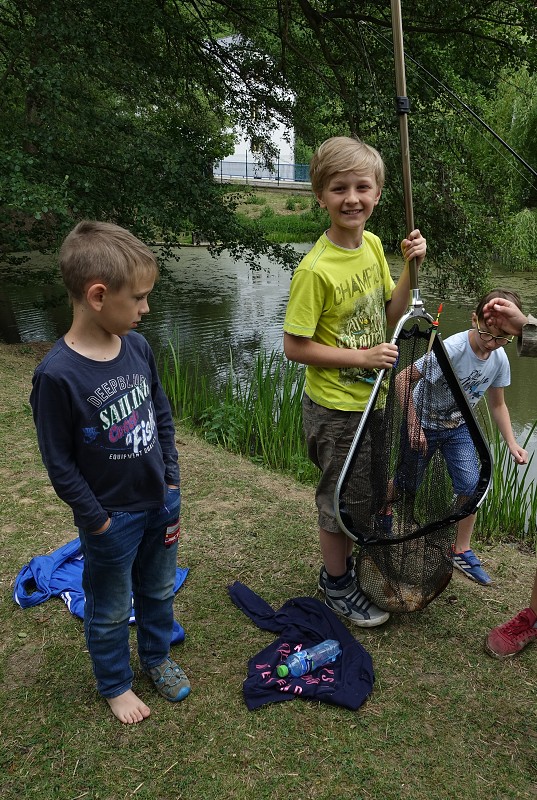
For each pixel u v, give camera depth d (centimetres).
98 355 177
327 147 218
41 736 201
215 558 303
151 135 878
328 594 260
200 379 828
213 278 1562
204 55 991
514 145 1777
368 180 218
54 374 167
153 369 200
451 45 925
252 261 1012
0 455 409
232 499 366
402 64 218
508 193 1630
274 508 355
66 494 174
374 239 241
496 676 231
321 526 248
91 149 862
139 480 187
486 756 197
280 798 182
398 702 217
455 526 252
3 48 977
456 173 891
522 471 552
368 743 201
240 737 202
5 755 194
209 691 221
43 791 184
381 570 246
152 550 204
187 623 256
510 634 241
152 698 217
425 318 233
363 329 235
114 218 930
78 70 831
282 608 262
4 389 562
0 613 259
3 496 355
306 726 206
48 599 268
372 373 235
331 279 223
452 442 255
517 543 411
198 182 890
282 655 235
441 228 880
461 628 258
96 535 182
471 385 291
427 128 854
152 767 192
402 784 187
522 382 802
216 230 934
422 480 246
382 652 242
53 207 739
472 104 1023
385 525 243
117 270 165
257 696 216
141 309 176
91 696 218
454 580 296
